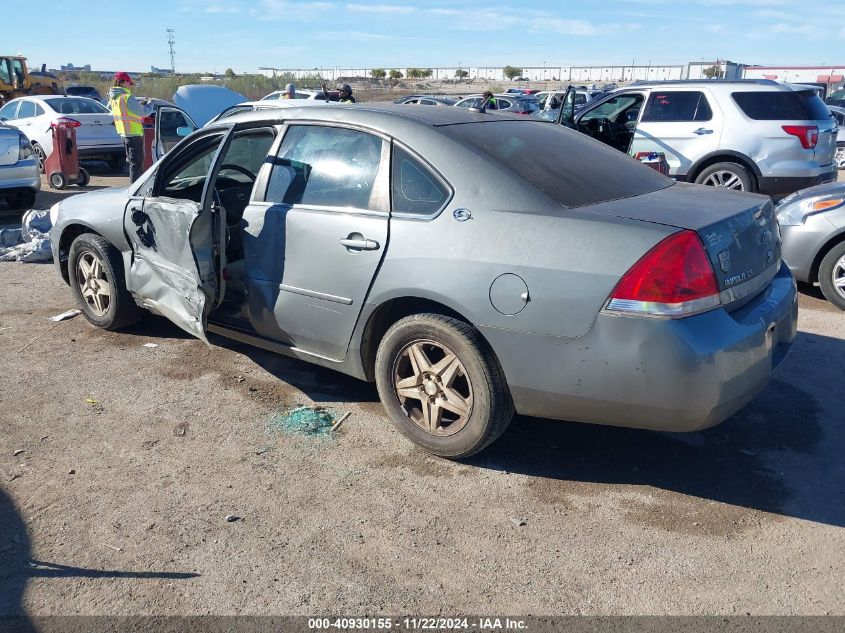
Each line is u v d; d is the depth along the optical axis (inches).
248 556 117.0
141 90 1498.5
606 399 123.0
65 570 113.4
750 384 125.3
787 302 141.3
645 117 367.9
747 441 153.0
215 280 168.2
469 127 150.2
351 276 146.9
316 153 158.7
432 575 113.0
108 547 119.0
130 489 135.4
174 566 114.5
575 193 135.7
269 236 160.9
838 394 174.4
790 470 142.3
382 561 116.1
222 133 177.6
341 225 148.6
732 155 345.1
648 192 146.6
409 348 144.1
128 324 212.4
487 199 133.2
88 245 205.0
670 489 136.3
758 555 117.6
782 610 105.6
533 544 120.5
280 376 185.6
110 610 105.2
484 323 129.7
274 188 163.3
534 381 127.9
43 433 155.9
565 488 136.7
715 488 136.5
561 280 122.3
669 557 117.2
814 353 199.9
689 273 117.3
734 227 128.5
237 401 171.3
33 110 592.4
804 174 336.8
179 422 161.2
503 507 130.6
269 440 153.8
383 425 160.2
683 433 156.6
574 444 152.5
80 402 170.2
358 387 179.6
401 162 144.6
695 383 117.3
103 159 617.6
